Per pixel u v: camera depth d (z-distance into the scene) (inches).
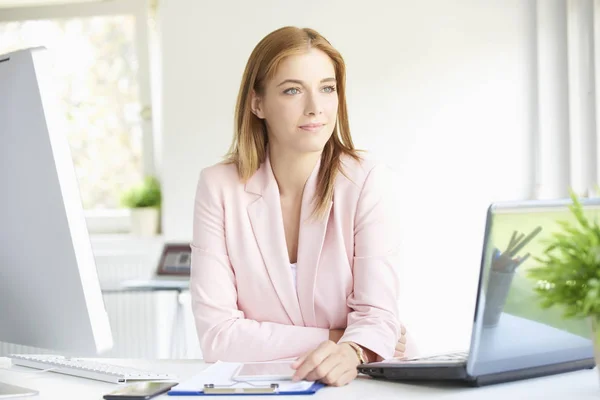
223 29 194.7
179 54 196.5
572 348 58.6
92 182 218.5
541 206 52.9
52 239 55.2
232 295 75.6
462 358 57.7
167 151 198.4
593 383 56.2
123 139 216.2
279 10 192.1
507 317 53.7
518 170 183.6
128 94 215.2
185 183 198.1
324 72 73.6
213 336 72.5
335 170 75.7
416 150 187.0
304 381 57.8
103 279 200.5
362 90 188.7
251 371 61.9
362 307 71.7
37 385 61.1
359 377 61.4
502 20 183.3
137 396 54.6
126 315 202.5
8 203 57.7
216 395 55.3
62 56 216.2
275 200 75.9
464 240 185.9
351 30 188.9
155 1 211.2
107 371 62.6
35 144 54.6
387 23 187.5
